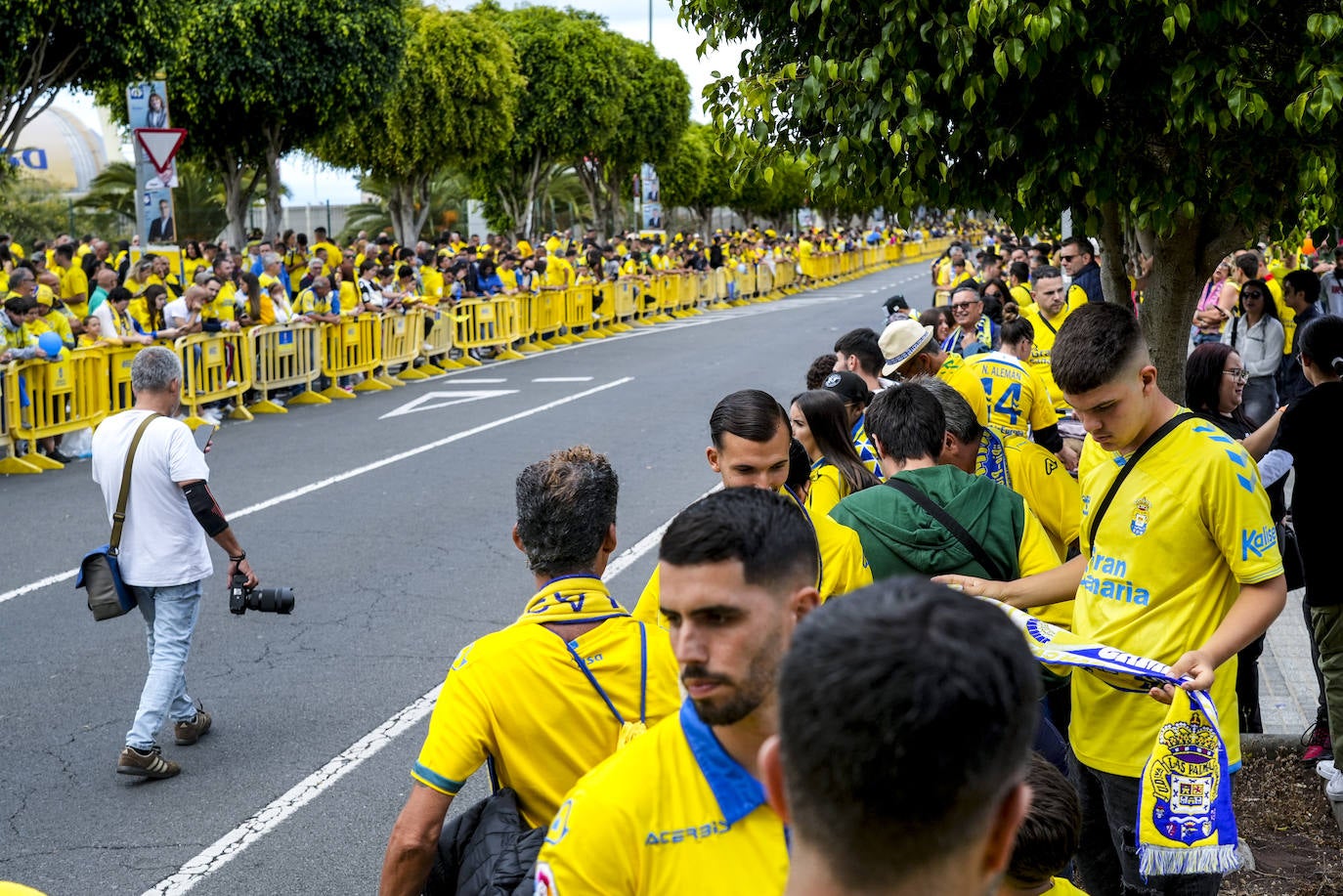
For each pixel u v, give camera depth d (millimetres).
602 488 2889
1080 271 10305
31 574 8633
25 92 17781
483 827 2648
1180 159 4629
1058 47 4113
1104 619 3404
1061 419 8000
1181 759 3070
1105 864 3746
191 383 14023
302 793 5449
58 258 15008
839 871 1224
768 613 1962
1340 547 4535
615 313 27156
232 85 23109
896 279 49969
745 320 29844
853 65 4668
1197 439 3270
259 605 5777
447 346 19812
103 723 6203
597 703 2766
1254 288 10062
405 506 10414
